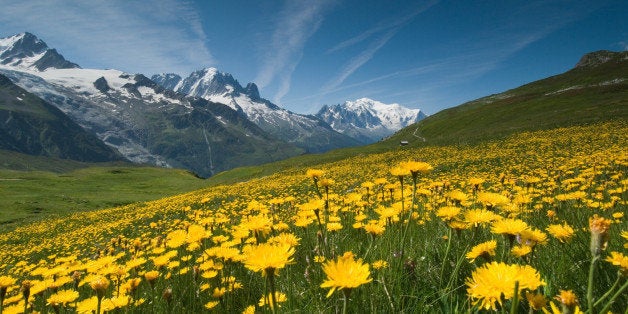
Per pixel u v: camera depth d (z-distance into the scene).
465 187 12.06
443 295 2.52
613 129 36.56
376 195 8.80
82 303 3.46
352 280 1.71
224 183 69.50
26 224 39.75
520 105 101.44
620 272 1.82
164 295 3.80
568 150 26.83
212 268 4.46
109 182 86.31
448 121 115.31
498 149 37.59
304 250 4.75
